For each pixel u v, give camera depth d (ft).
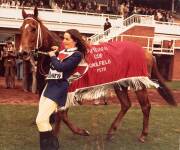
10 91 55.36
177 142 29.07
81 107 42.19
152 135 30.83
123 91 29.86
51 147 22.79
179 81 92.12
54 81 22.98
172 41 94.17
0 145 26.58
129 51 28.43
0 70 83.05
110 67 27.61
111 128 29.40
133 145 28.02
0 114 37.04
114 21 97.76
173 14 124.77
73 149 26.43
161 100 51.65
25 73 54.70
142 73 28.68
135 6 124.98
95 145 27.58
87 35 98.99
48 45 27.76
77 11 97.45
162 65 96.53
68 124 28.71
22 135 29.30
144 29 86.53
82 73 25.13
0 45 87.71
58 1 103.14
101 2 115.03
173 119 37.63
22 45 27.17
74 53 22.77
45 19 94.63
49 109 22.66
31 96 50.47
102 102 45.32
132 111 40.75
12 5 92.79
